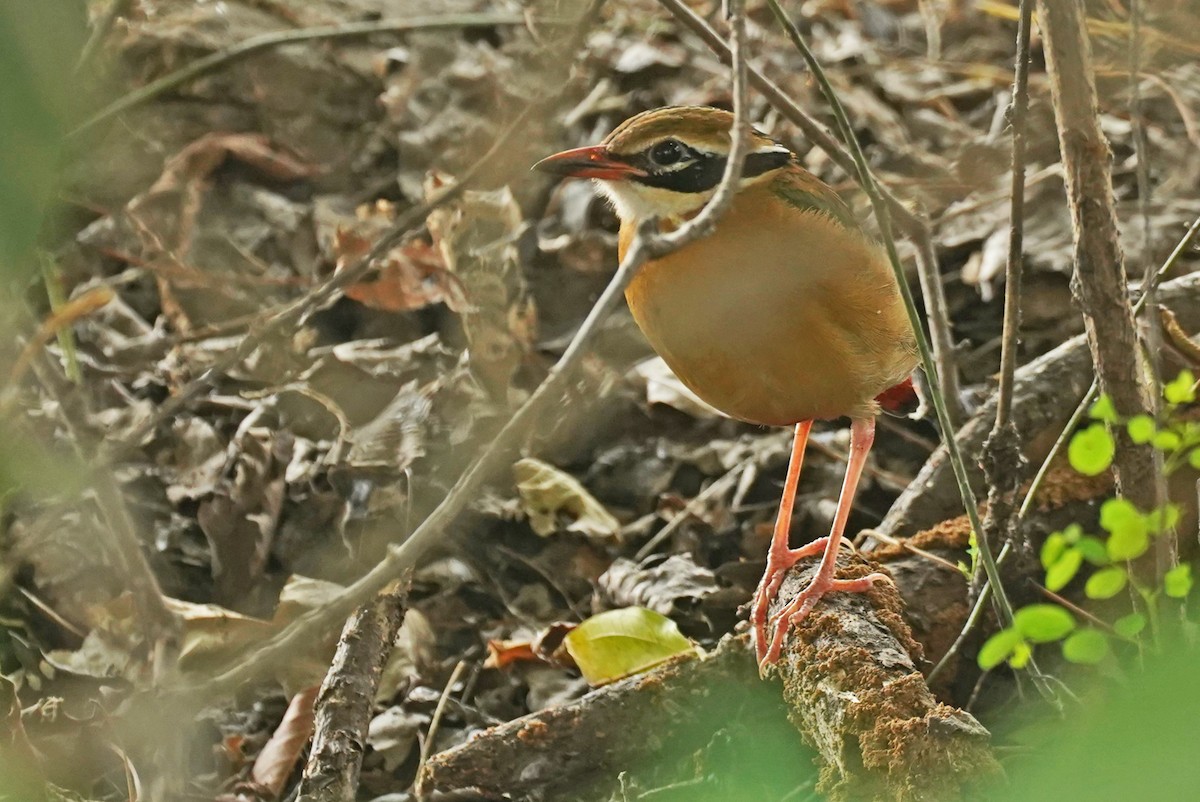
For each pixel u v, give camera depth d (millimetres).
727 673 7070
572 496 9211
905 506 8219
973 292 10344
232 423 9836
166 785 4559
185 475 9477
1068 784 1924
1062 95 5531
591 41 12977
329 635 8125
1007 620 5848
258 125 12281
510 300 10367
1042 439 8109
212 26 12680
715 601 8430
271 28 12984
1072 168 5633
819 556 7453
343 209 11688
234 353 4730
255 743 7746
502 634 8531
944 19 13461
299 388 9875
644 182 6816
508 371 10000
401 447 9445
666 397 9883
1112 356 5855
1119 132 11469
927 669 7293
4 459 3770
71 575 8469
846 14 13648
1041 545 7680
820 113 12031
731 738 6992
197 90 12211
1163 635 5344
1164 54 11773
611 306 3795
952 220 10773
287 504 9273
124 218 11195
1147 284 6070
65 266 10844
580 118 12180
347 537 9047
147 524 9164
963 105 12336
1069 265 10031
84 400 8727
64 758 7199
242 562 9000
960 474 5766
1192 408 7453
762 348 6543
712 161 6711
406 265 10602
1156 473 5770
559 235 11156
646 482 9570
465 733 7848
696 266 6496
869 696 5734
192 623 8133
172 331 10578
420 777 7105
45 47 2641
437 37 13227
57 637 8281
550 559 9000
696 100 12203
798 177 6727
